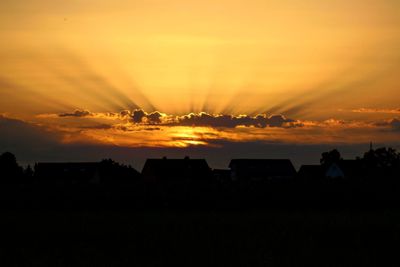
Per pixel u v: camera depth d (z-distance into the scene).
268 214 58.50
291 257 29.42
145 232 40.03
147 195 74.31
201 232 39.25
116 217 53.91
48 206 74.00
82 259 28.98
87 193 74.31
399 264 27.73
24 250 32.53
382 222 45.12
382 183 72.94
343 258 29.16
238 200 73.75
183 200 74.25
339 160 119.56
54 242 36.50
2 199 73.75
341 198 73.12
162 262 28.27
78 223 47.22
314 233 39.19
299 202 73.62
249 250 31.30
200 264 27.88
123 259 29.03
